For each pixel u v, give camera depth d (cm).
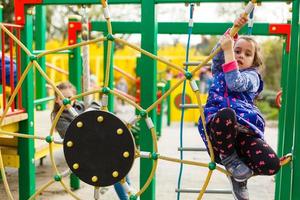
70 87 373
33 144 384
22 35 363
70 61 494
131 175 540
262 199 452
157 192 465
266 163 237
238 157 249
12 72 372
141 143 309
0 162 284
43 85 684
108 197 446
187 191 330
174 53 1494
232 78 239
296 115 277
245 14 231
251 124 247
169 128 955
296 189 278
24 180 378
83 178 254
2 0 953
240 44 261
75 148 254
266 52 1464
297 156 277
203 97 996
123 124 251
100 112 252
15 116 356
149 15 303
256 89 260
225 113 222
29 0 354
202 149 321
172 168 587
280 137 462
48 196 441
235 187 265
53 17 1558
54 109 362
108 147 252
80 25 491
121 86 1345
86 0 339
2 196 438
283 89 455
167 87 935
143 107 307
